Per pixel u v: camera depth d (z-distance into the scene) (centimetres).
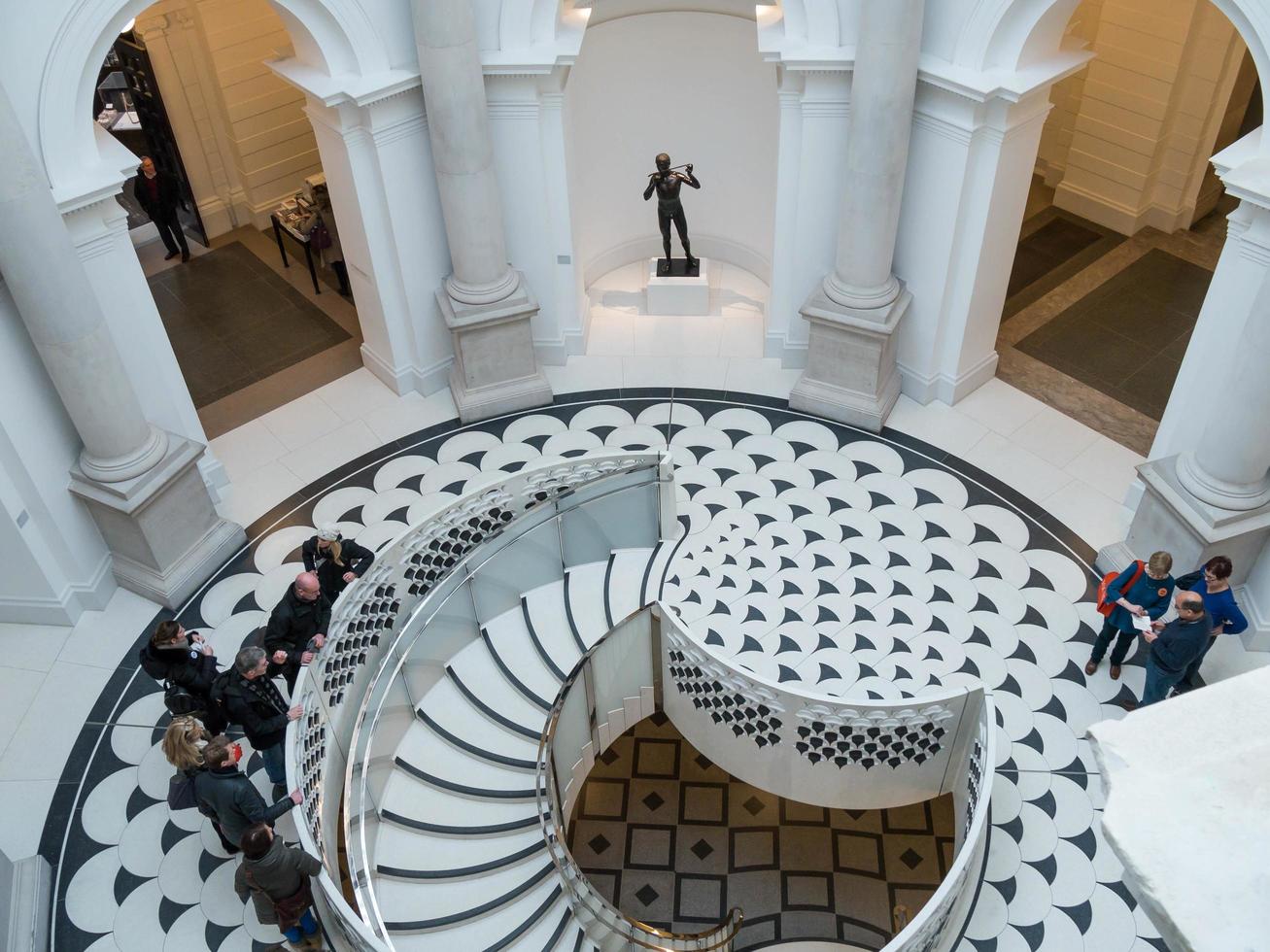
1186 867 145
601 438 1194
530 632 988
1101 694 921
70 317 866
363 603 918
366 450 1196
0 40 810
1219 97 1345
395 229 1129
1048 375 1244
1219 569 789
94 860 850
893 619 989
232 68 1473
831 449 1165
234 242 1570
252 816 730
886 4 945
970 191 1058
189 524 1039
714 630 983
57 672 980
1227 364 895
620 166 1370
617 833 1119
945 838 1089
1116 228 1486
